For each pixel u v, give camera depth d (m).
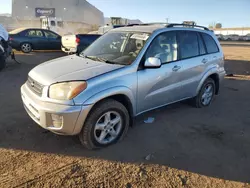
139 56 4.00
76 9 51.88
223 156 3.70
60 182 2.95
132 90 3.85
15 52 15.72
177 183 3.05
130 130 4.39
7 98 5.85
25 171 3.11
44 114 3.31
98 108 3.48
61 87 3.29
